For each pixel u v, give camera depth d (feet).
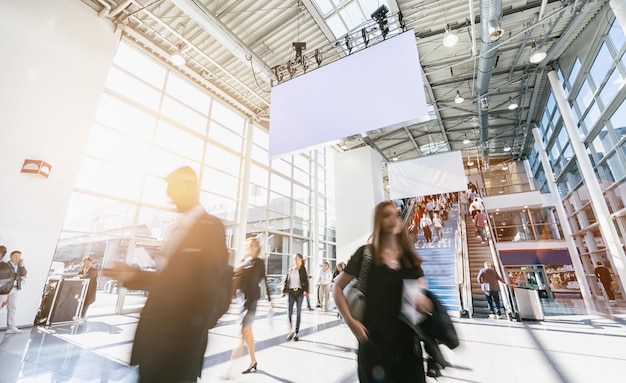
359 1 19.66
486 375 8.84
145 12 18.81
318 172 44.55
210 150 27.86
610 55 19.81
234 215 29.09
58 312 15.28
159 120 23.76
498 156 51.49
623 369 8.98
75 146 16.53
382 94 15.60
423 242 32.19
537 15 19.75
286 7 19.57
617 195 22.35
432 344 3.06
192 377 3.36
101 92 18.20
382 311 3.25
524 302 18.25
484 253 28.45
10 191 13.89
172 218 4.09
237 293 9.90
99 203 19.42
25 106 14.73
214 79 26.48
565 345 11.96
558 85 26.25
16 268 13.37
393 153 43.91
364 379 3.21
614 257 22.39
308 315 21.59
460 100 26.30
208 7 19.22
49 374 8.39
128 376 8.37
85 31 17.72
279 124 18.43
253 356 9.16
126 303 20.13
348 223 35.81
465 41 22.39
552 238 40.09
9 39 14.42
